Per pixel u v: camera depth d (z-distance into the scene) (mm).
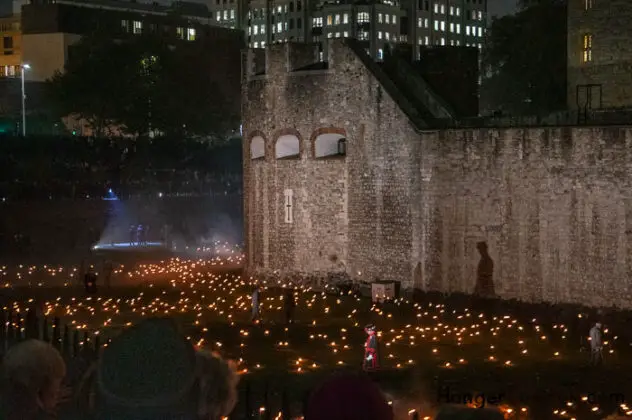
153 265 64938
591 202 40062
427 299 47031
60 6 152250
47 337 33125
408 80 53375
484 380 29891
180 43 141875
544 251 41906
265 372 31547
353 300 48781
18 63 165375
